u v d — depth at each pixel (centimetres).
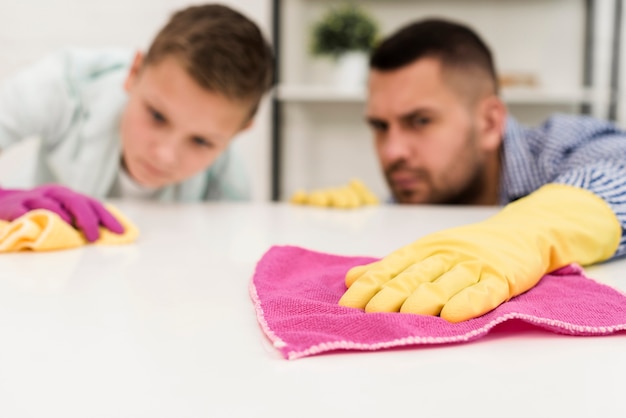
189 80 87
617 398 20
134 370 22
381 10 204
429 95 99
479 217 76
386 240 56
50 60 110
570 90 198
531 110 204
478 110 104
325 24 182
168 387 20
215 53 87
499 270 32
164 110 89
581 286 35
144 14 205
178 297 33
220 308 31
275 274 37
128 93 101
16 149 114
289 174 213
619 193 47
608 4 204
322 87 202
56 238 48
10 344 25
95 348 24
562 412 18
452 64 100
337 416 18
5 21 202
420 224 69
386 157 104
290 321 26
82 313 30
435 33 102
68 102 105
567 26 205
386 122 103
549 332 27
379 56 102
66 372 22
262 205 92
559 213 43
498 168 107
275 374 22
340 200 87
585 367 23
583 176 49
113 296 33
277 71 198
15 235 47
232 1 198
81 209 53
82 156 106
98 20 205
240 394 20
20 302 32
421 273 32
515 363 23
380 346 24
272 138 200
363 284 31
